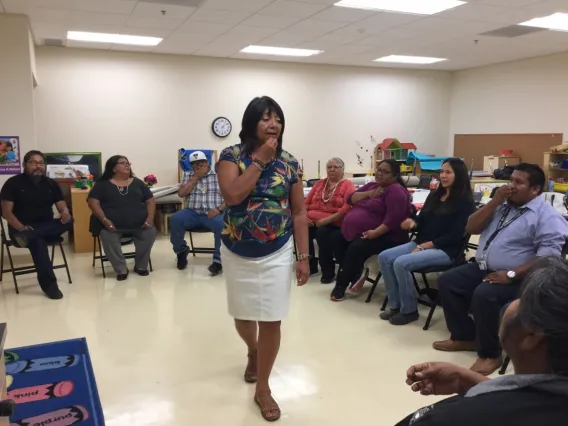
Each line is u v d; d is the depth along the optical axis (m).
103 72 6.52
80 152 6.50
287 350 2.87
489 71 7.96
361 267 3.77
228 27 5.26
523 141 7.48
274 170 2.08
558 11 4.66
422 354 2.83
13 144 4.95
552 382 0.78
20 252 5.15
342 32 5.50
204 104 7.09
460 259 3.24
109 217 4.28
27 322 3.30
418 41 6.02
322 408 2.27
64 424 2.10
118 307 3.60
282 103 7.56
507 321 0.88
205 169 4.64
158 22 5.04
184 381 2.51
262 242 2.06
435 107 8.66
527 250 2.65
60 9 4.57
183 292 3.96
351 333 3.12
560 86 6.88
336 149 8.01
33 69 5.46
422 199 4.68
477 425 0.79
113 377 2.54
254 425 2.13
